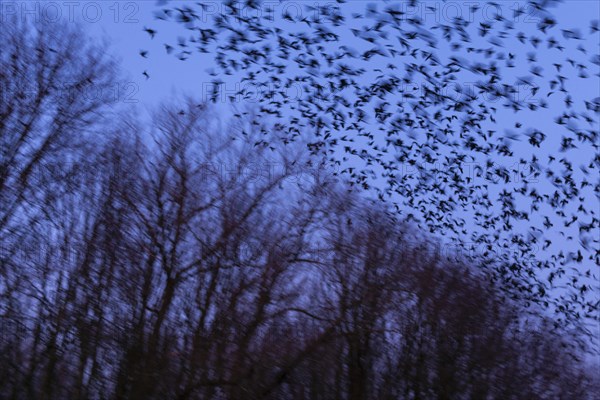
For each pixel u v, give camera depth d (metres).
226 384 25.16
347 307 29.19
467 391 33.53
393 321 31.31
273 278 27.89
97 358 23.97
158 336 25.25
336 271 29.69
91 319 24.38
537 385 34.94
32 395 22.70
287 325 27.92
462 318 32.75
